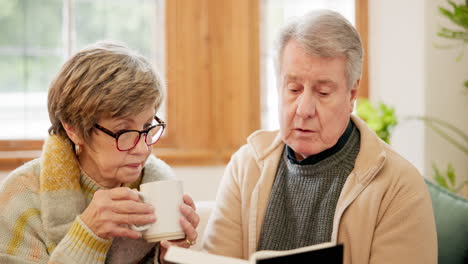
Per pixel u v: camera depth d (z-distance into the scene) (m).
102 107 1.11
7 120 2.72
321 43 1.12
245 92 2.91
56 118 1.21
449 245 1.35
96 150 1.18
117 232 1.09
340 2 3.09
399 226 1.15
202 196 2.84
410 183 1.18
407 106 2.77
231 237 1.32
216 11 2.87
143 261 1.30
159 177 1.36
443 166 2.71
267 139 1.39
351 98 1.24
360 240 1.17
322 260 0.85
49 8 2.77
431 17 2.65
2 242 1.21
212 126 2.90
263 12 2.99
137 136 1.16
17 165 2.61
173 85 2.84
